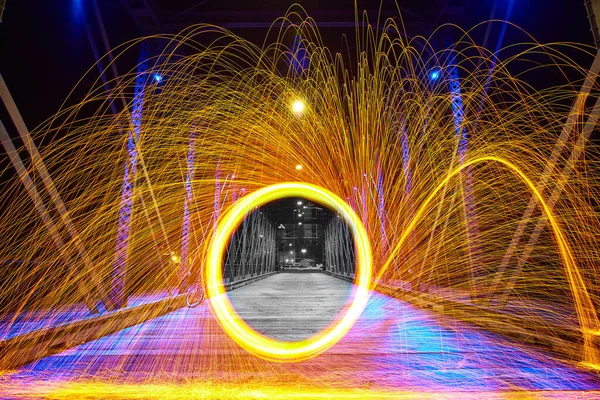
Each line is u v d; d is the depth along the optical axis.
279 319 5.50
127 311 4.64
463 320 4.88
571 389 2.32
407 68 7.09
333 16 6.18
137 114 5.47
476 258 4.79
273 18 6.23
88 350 3.44
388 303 7.49
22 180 2.89
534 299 5.11
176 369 2.82
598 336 2.82
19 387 2.41
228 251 13.62
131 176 5.12
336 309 6.73
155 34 6.02
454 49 5.80
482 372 2.67
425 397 2.20
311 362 3.01
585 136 2.88
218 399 2.19
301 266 52.81
